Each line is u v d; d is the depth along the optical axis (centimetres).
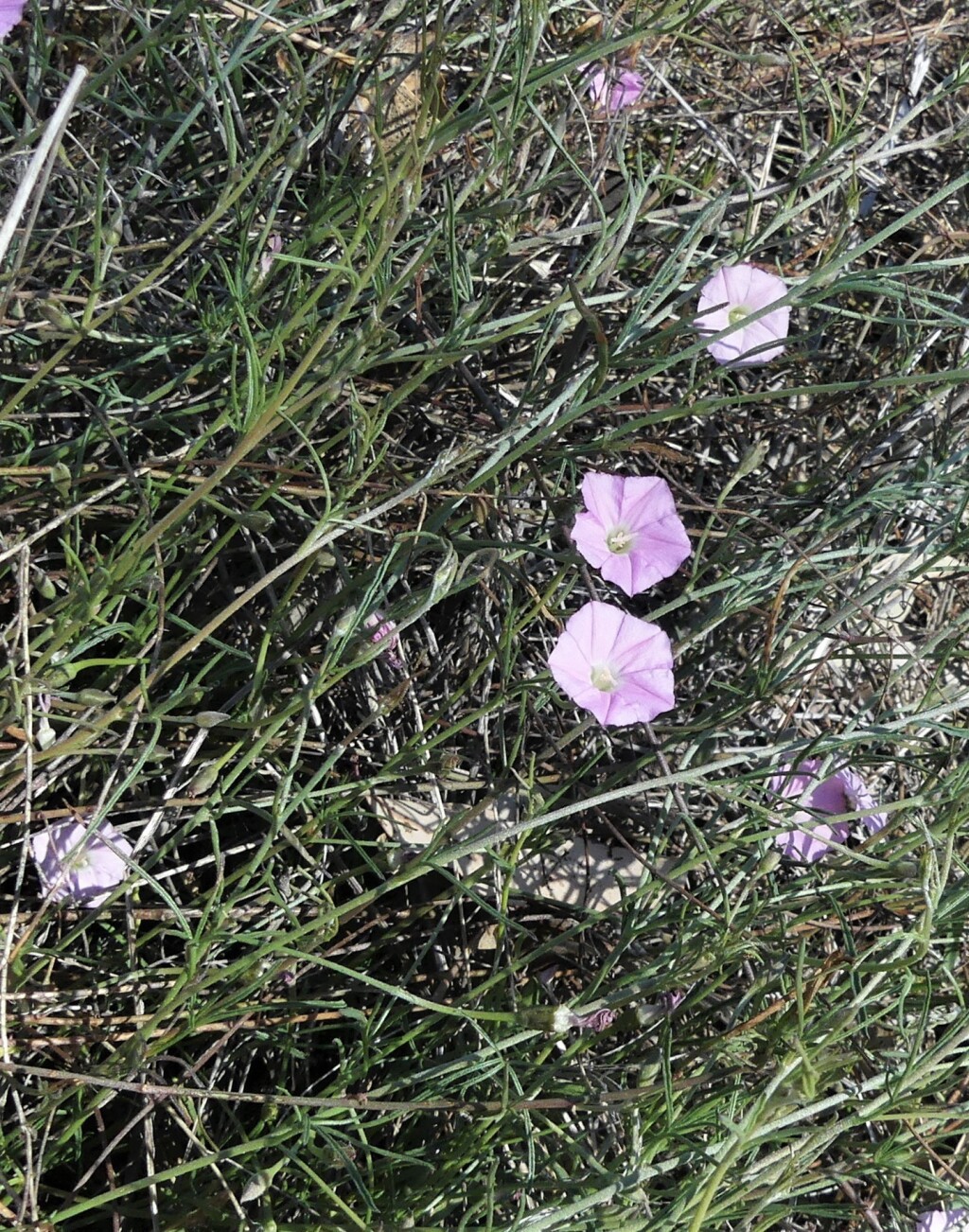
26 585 20
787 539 25
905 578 25
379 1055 22
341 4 25
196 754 24
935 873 20
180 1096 21
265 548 26
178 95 26
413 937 25
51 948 22
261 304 25
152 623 23
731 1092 21
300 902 23
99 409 23
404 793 25
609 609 23
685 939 23
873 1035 23
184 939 23
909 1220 23
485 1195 19
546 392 26
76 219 25
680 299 24
